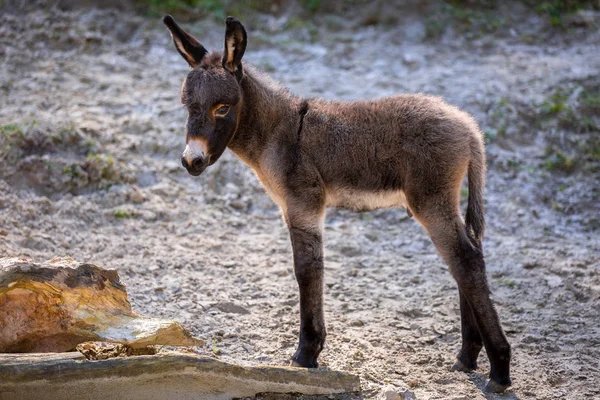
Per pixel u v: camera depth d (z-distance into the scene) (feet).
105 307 42.63
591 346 51.60
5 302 40.91
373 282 62.39
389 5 105.81
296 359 44.62
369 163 45.65
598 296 58.59
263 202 75.31
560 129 85.66
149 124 80.23
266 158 46.78
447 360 49.21
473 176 45.80
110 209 68.69
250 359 46.83
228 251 65.77
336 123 46.29
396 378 45.96
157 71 92.22
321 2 107.14
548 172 81.30
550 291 60.44
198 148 42.98
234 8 104.47
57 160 71.56
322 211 46.24
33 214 64.90
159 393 39.06
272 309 55.77
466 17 105.81
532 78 93.25
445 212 44.50
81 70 89.76
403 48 100.68
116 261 60.59
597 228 75.00
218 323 52.26
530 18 108.06
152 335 41.19
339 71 94.73
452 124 44.96
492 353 44.42
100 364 37.58
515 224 74.02
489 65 97.30
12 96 82.74
